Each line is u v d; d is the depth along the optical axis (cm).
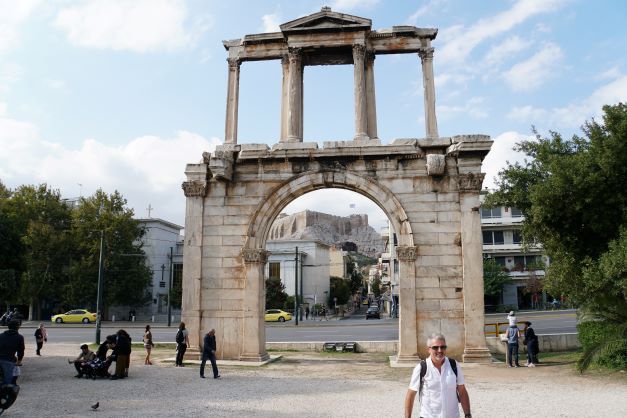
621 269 1617
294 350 2784
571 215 1980
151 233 6969
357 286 11325
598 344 1772
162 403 1394
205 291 2355
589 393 1468
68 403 1398
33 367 2166
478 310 2173
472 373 1894
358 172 2334
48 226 5972
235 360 2280
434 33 2462
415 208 2283
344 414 1244
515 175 2312
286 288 7431
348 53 2564
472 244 2217
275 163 2389
